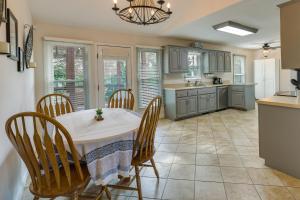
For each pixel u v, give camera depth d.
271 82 7.62
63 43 3.92
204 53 6.20
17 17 2.12
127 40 4.74
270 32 4.77
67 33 3.98
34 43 3.65
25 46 2.42
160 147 3.18
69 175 1.36
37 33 3.68
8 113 1.64
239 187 2.01
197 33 4.82
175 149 3.09
